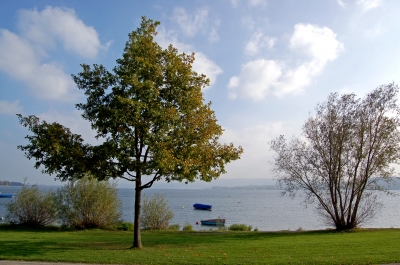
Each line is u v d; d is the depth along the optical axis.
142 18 16.45
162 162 13.45
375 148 26.16
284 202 123.06
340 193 27.17
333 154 27.00
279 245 16.55
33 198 28.28
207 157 15.39
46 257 12.55
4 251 13.96
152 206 30.39
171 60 15.88
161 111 14.49
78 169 14.55
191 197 185.00
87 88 15.87
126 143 14.67
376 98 26.28
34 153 14.22
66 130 14.93
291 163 28.39
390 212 62.41
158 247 16.33
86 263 11.67
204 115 15.59
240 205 101.75
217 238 20.95
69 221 27.66
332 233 24.02
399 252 13.36
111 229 28.14
